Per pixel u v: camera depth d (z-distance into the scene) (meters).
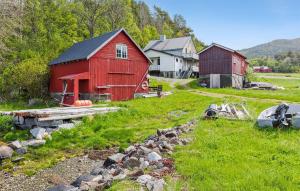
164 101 27.34
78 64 30.62
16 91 33.47
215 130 12.42
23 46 44.38
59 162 11.25
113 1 62.59
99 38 33.78
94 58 29.44
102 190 6.79
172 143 10.43
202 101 26.08
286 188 6.32
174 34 124.94
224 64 45.44
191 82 49.91
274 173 7.04
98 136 14.55
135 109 21.16
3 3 34.62
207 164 7.86
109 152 12.34
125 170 7.81
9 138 14.74
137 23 104.44
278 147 9.33
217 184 6.62
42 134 14.73
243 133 11.62
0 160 11.55
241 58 51.06
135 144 12.13
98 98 29.61
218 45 45.75
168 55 61.38
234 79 46.25
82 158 11.67
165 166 8.05
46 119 16.16
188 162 8.11
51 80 35.62
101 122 17.53
